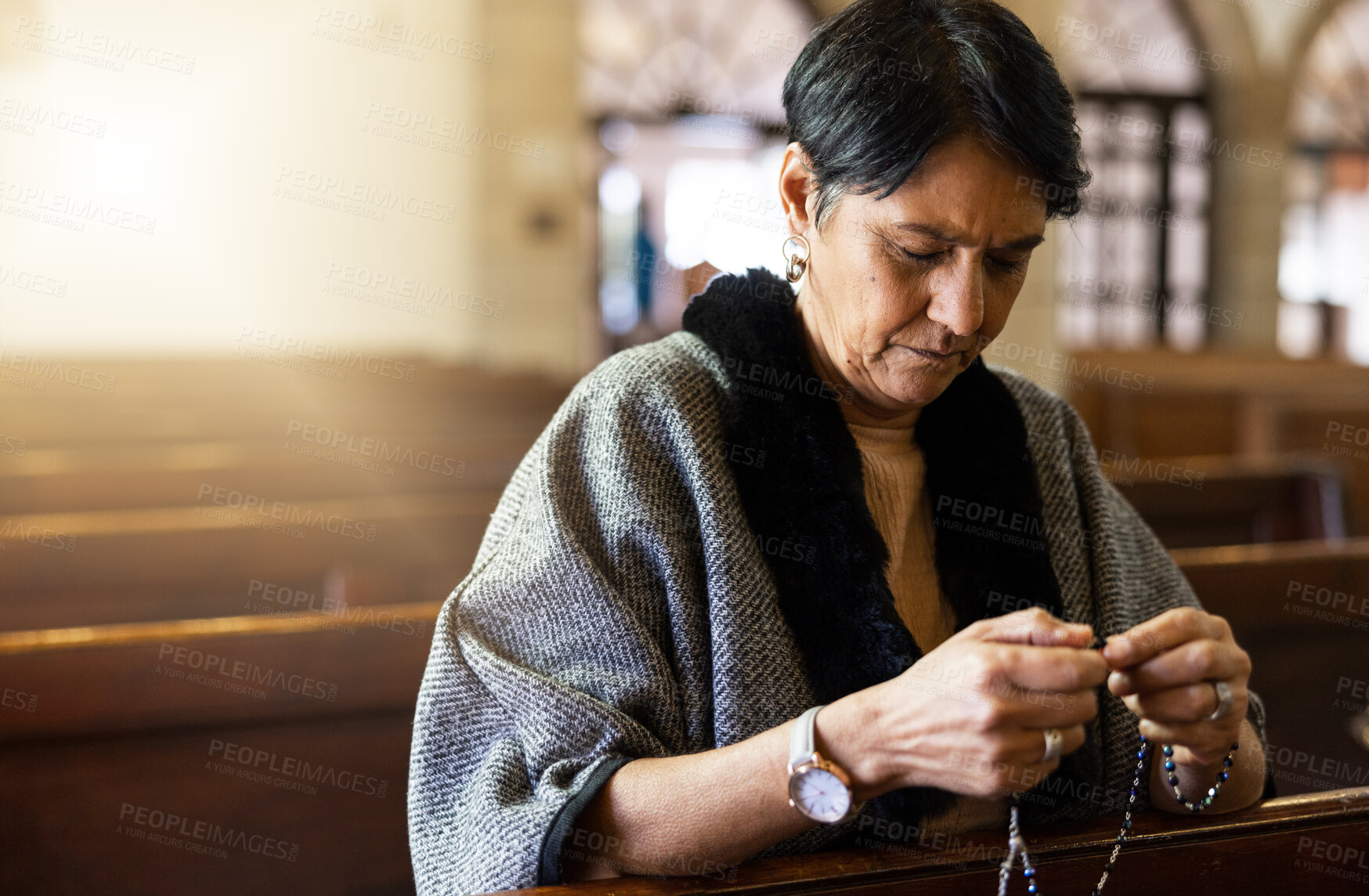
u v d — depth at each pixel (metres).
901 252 0.91
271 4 8.79
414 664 1.60
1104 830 1.00
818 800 0.81
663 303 9.54
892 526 1.07
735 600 0.96
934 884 0.92
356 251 8.76
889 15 0.90
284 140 9.08
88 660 1.45
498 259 7.46
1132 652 0.86
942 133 0.85
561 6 7.39
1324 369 5.83
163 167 9.45
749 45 8.59
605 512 0.99
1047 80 0.87
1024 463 1.08
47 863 1.44
